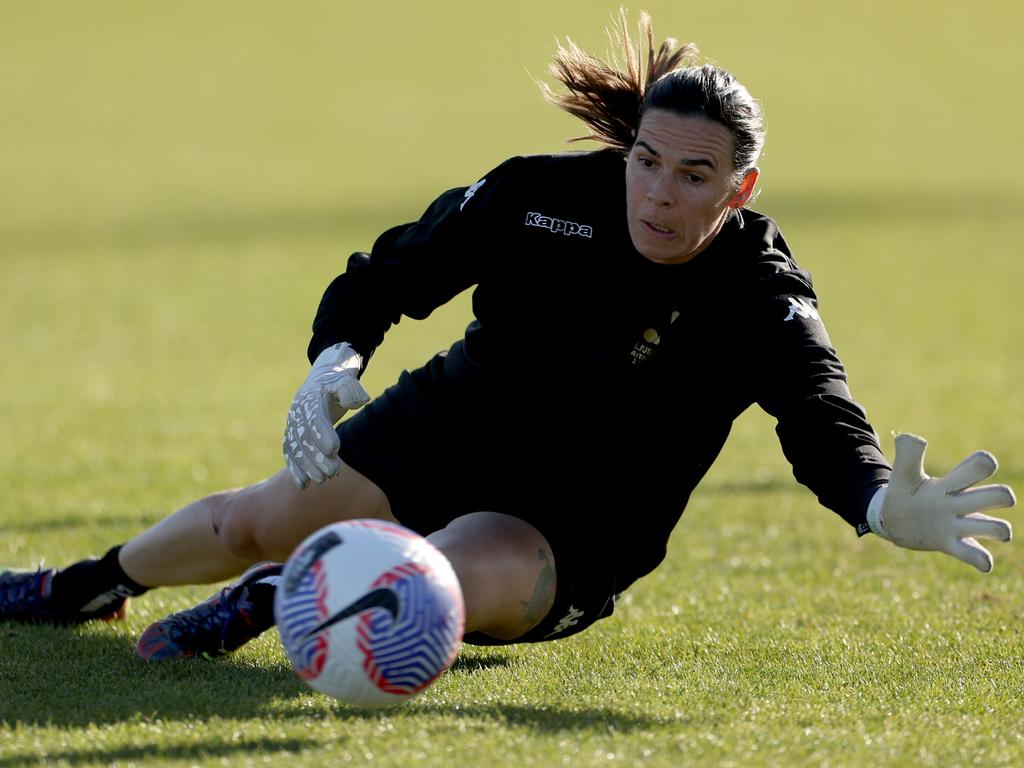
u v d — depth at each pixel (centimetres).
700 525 2738
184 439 3566
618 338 1505
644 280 1488
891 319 5762
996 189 9769
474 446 1587
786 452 1434
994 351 5116
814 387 1427
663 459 1562
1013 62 16400
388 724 1355
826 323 5669
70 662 1655
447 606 1288
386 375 4544
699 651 1769
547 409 1550
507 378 1563
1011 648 1778
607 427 1541
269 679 1575
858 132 12419
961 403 4212
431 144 11381
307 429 1485
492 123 12462
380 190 9394
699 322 1493
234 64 15562
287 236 7781
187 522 1748
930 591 2189
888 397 4297
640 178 1434
